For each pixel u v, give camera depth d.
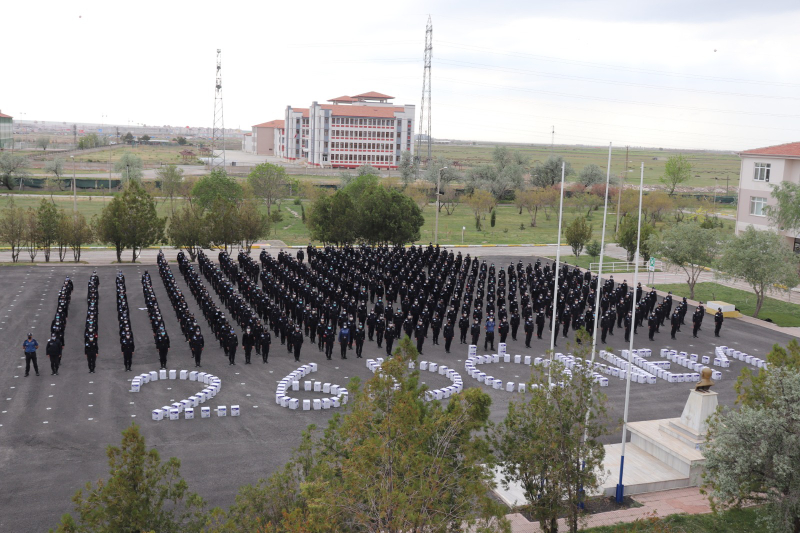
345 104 185.12
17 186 118.69
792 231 58.09
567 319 39.69
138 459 14.13
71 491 20.48
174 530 14.38
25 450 23.23
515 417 17.81
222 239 60.69
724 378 33.75
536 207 100.50
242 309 37.75
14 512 19.20
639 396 30.69
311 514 12.94
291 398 28.28
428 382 31.44
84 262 61.59
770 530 16.91
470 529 15.70
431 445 15.12
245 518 14.09
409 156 137.50
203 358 34.44
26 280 52.41
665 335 41.34
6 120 172.25
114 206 60.28
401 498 12.73
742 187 63.25
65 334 37.94
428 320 38.91
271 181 107.50
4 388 29.31
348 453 15.12
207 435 24.91
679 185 161.38
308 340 38.53
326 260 55.53
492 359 35.34
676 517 20.33
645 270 64.06
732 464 16.84
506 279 54.97
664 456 24.27
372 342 38.44
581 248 68.88
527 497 17.69
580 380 18.20
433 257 59.62
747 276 45.72
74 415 26.47
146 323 40.50
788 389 17.23
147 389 29.73
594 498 21.88
